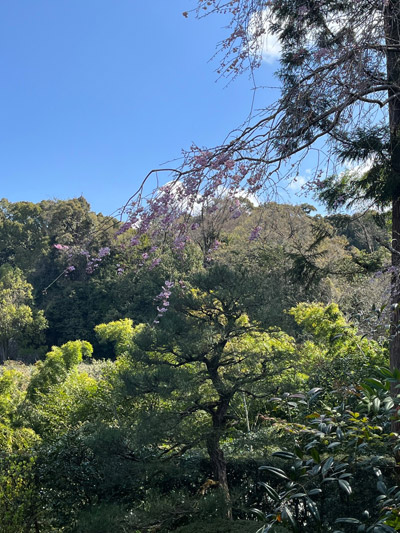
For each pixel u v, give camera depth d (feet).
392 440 8.77
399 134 13.61
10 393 40.42
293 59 10.49
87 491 20.13
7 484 18.99
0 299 113.60
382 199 15.58
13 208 136.98
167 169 8.20
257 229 9.02
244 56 8.94
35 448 22.45
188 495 18.69
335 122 9.61
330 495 15.76
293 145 9.14
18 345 110.11
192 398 20.93
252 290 20.72
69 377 36.68
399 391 9.82
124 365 30.12
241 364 22.62
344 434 7.95
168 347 21.49
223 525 16.15
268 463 19.88
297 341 30.17
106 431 20.31
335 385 9.16
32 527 19.61
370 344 23.94
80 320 103.71
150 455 20.81
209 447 20.49
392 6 9.49
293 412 18.89
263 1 8.77
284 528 13.17
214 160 8.10
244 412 24.32
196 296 21.66
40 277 117.29
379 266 17.74
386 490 7.50
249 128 8.43
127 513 17.57
